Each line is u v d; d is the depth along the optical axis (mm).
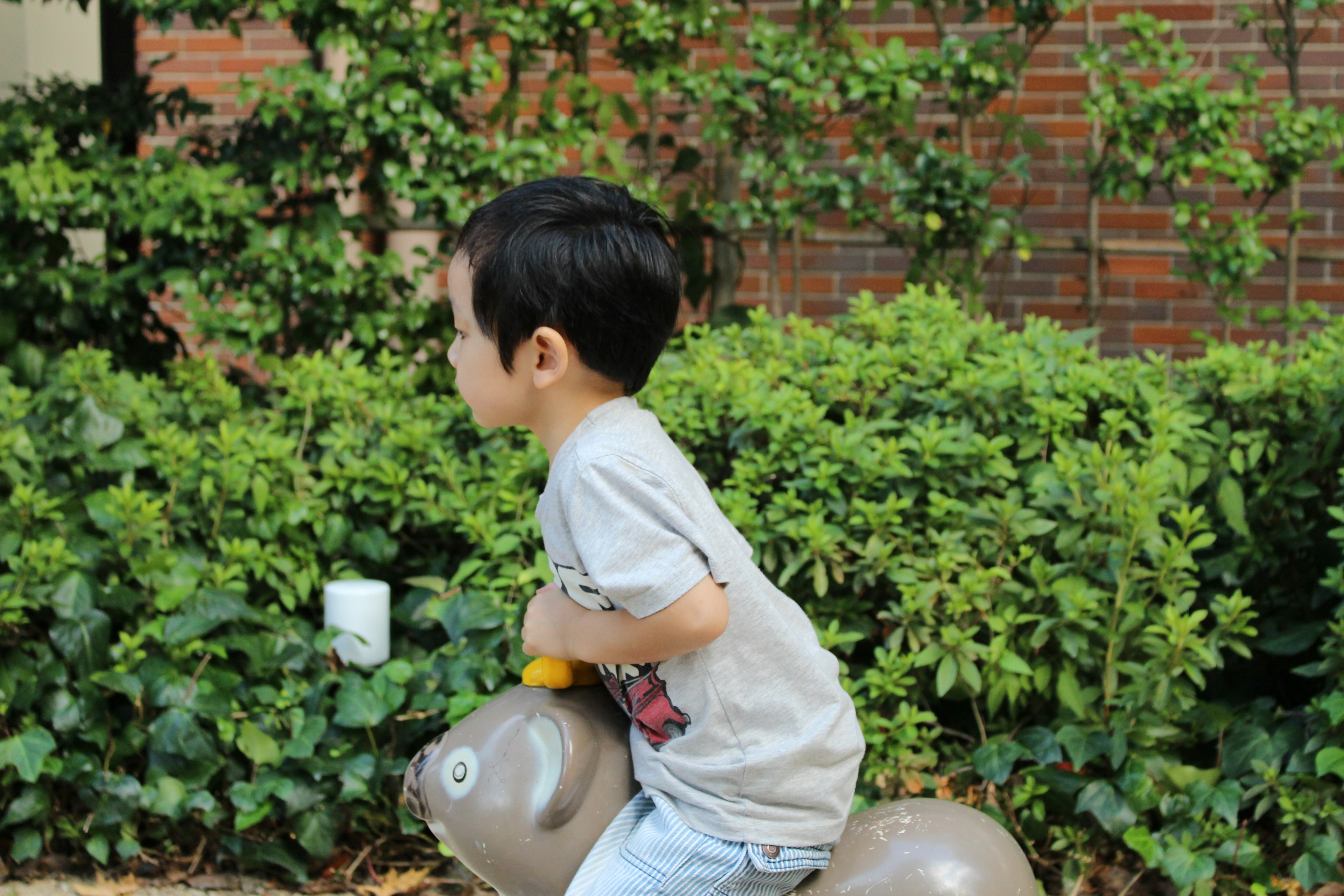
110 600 2820
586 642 1500
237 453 3072
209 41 5375
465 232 1517
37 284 3945
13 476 2920
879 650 2746
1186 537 2707
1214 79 4879
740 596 1506
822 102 4281
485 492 3051
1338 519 2961
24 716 2781
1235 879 2629
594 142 4312
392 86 3928
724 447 3111
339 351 3609
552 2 4086
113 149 4062
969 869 1562
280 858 2738
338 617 2896
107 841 2758
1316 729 2688
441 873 2824
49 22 5531
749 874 1473
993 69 4113
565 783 1542
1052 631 2742
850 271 5094
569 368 1492
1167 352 5027
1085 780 2674
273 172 4113
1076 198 5004
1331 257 4566
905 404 3129
